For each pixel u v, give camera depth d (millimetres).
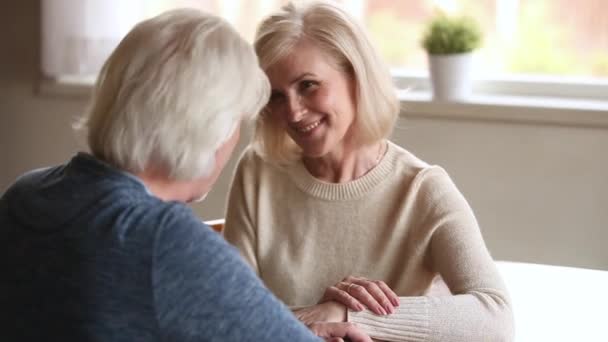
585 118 3277
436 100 3480
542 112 3324
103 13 3840
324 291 2018
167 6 3891
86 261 1248
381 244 1981
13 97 4113
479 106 3404
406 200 1956
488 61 3676
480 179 3484
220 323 1248
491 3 3629
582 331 1852
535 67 3627
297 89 1835
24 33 4055
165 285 1229
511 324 1805
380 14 3764
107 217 1272
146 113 1307
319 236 2018
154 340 1227
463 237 1907
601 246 3371
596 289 2105
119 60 1344
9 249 1333
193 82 1314
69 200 1317
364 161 2000
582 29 3545
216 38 1358
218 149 1403
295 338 1308
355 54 1833
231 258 1283
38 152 4133
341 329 1734
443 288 2096
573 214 3387
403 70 3775
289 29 1812
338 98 1848
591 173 3334
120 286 1230
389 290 1827
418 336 1777
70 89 3963
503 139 3424
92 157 1358
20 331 1286
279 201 2061
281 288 2037
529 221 3447
